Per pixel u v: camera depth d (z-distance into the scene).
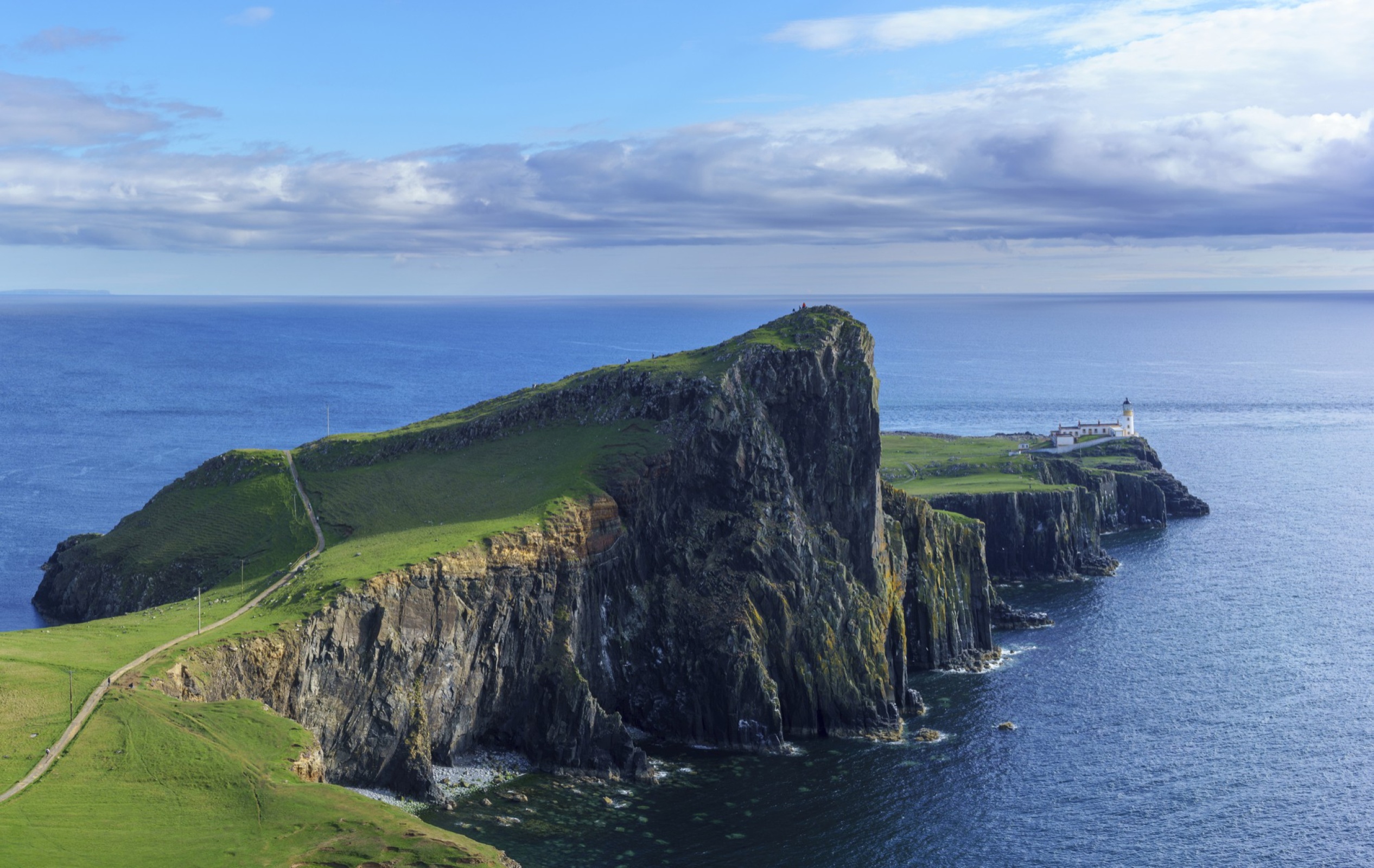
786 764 145.12
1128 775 141.00
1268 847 122.81
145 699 108.88
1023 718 161.75
